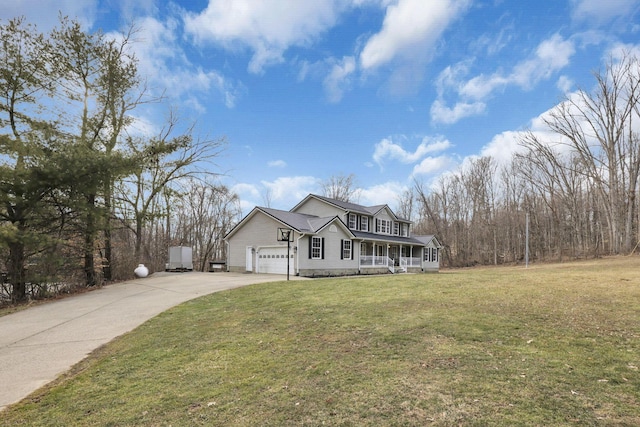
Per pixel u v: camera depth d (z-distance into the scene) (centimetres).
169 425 303
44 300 1232
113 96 1808
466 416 282
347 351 477
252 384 384
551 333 504
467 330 534
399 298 848
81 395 389
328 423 286
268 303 906
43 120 1500
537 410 287
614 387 326
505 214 4428
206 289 1321
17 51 1418
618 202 3200
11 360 539
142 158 1617
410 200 5409
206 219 3772
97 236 1590
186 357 503
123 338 655
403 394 330
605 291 815
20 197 1207
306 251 2119
